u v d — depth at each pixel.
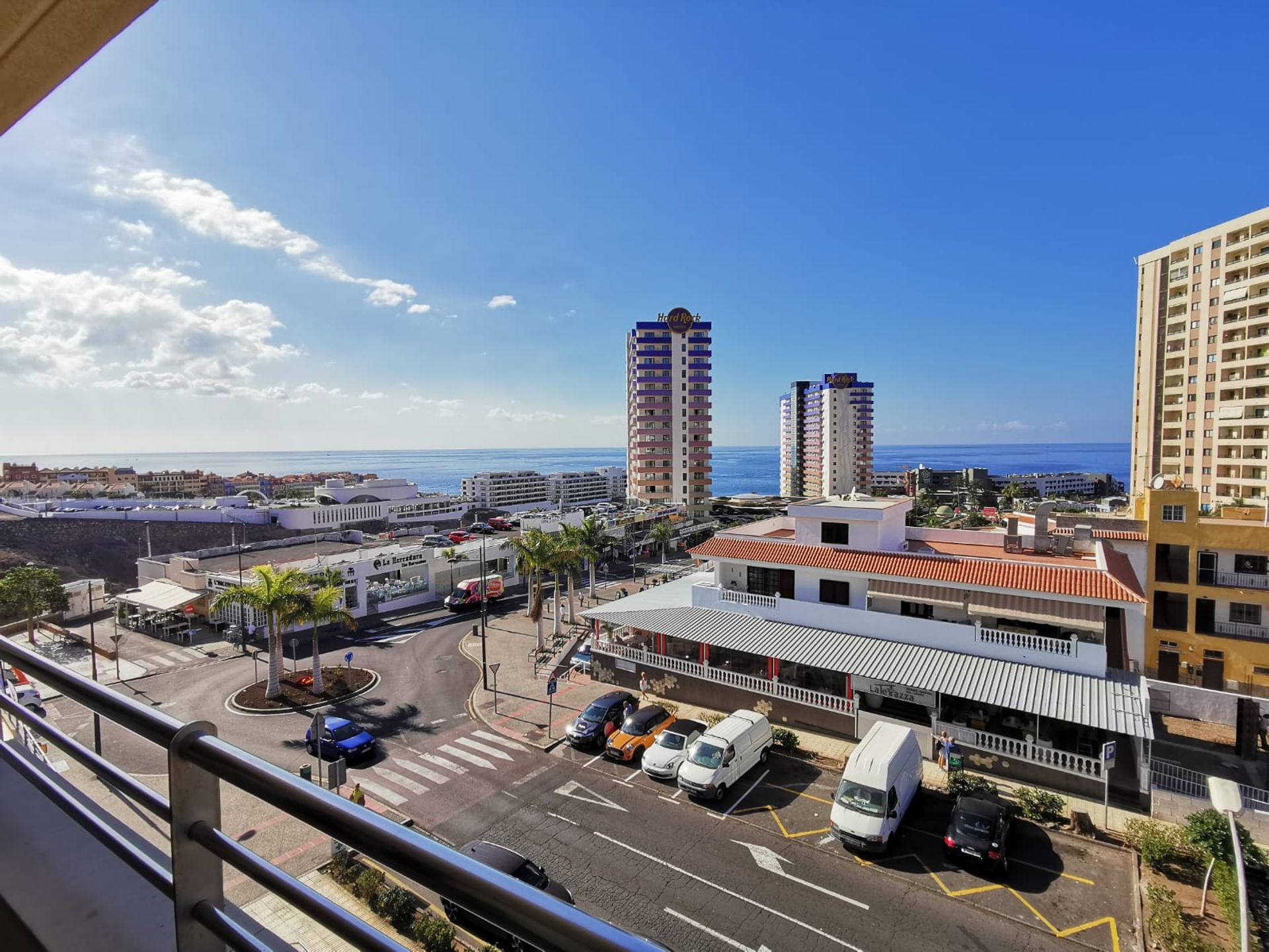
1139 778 22.27
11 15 1.85
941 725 25.34
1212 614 32.38
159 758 26.06
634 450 116.12
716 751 23.66
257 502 123.56
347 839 1.68
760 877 18.70
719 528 102.06
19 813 3.28
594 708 29.08
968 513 128.50
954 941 16.05
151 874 2.37
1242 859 15.05
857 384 169.50
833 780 24.44
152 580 56.38
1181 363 82.31
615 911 17.38
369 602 53.06
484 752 27.39
